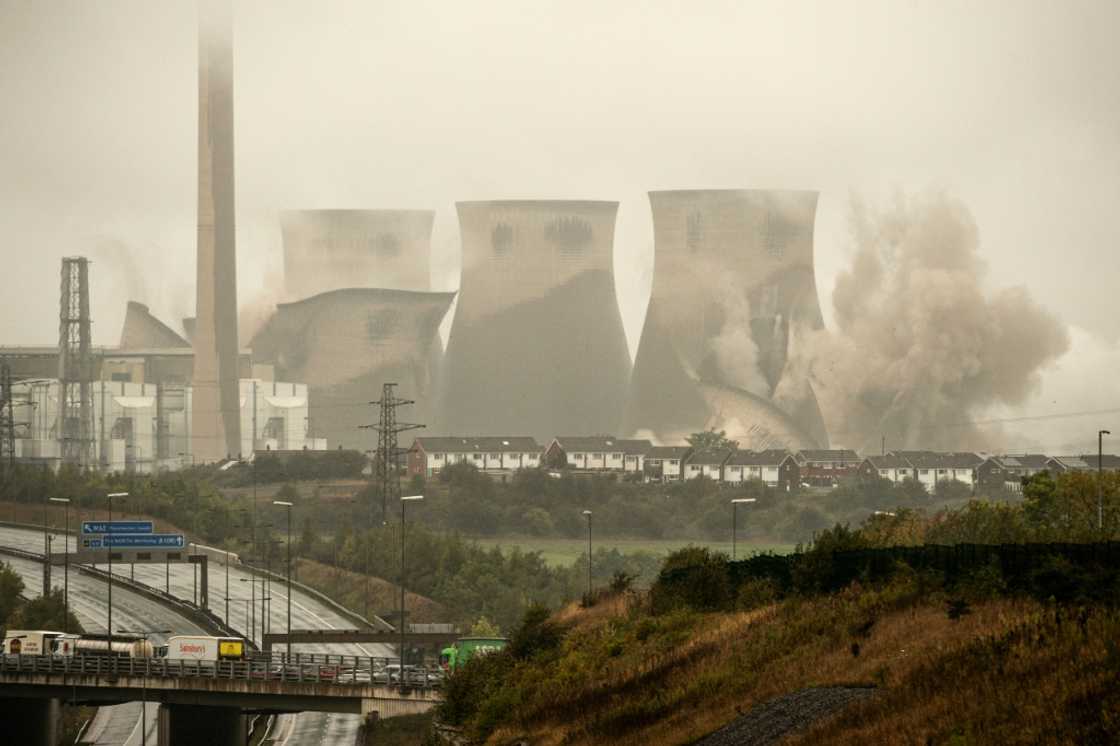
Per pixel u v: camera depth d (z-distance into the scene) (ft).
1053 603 500.33
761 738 515.91
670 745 575.79
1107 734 391.24
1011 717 420.36
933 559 647.56
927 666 492.13
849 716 478.18
